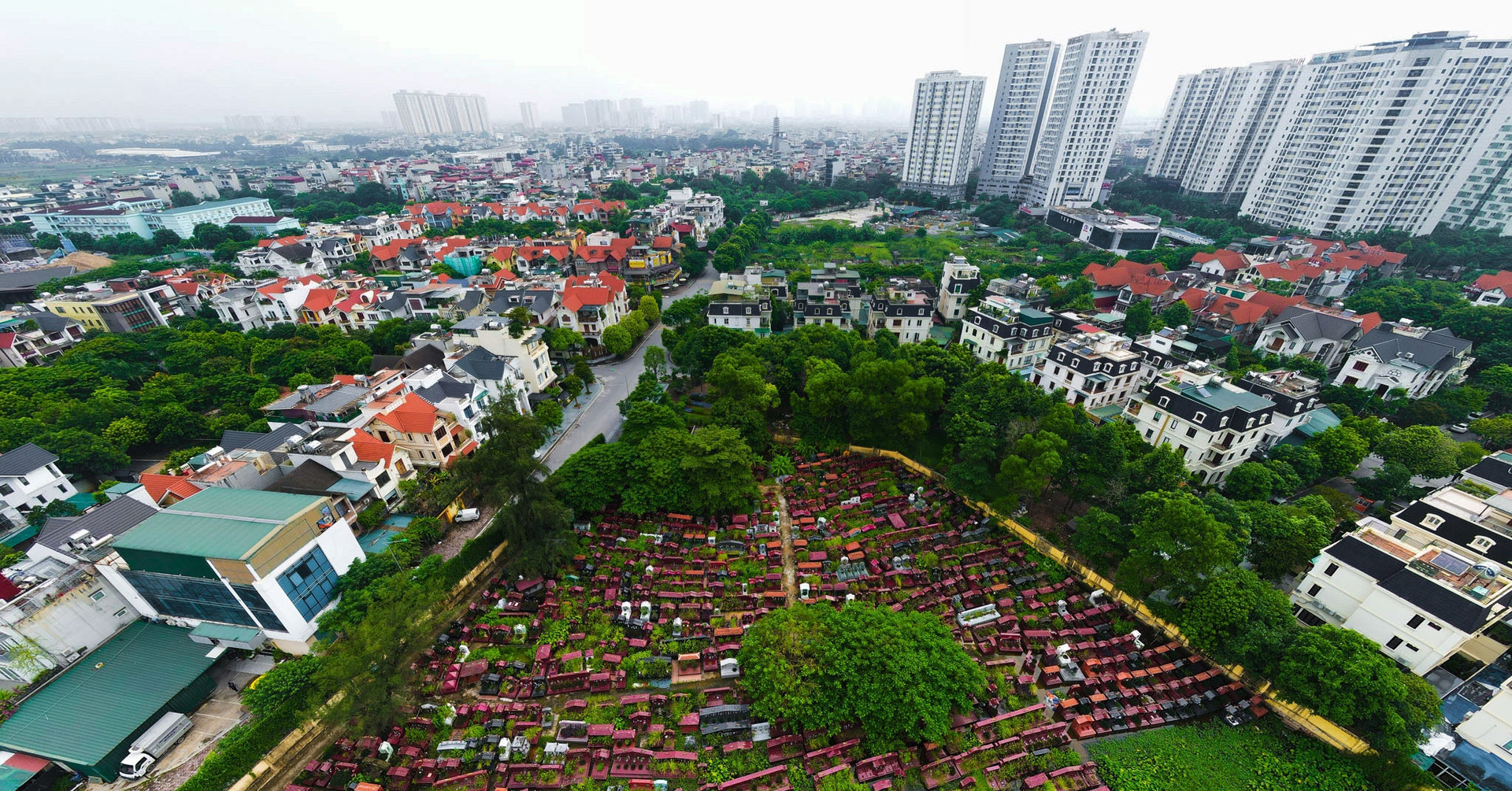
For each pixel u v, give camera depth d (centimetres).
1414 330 9569
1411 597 4541
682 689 4900
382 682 4231
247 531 4678
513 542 5772
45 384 8256
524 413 8781
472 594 5847
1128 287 12625
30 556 5003
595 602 5650
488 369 8156
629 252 15712
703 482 6462
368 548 5916
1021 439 6356
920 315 11225
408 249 16512
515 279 13650
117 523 5291
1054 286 13225
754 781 4172
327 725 4288
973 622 5350
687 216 19725
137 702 4359
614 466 6550
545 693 4784
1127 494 6209
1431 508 5334
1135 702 4741
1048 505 6944
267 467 6184
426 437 6900
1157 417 7688
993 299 10619
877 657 4347
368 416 7000
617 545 6325
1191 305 12062
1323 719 4406
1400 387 8681
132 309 11256
